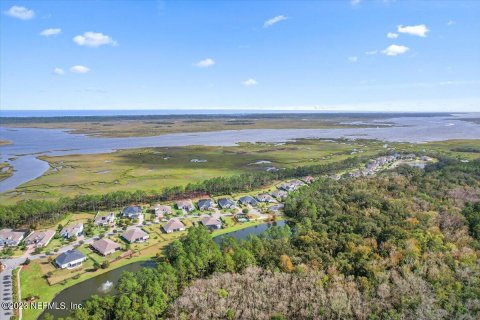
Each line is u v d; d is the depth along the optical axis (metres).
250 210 191.12
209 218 171.25
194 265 114.25
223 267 115.81
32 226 160.75
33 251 138.62
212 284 104.06
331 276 105.62
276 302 96.50
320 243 126.19
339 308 91.50
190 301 97.06
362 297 96.19
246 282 104.81
